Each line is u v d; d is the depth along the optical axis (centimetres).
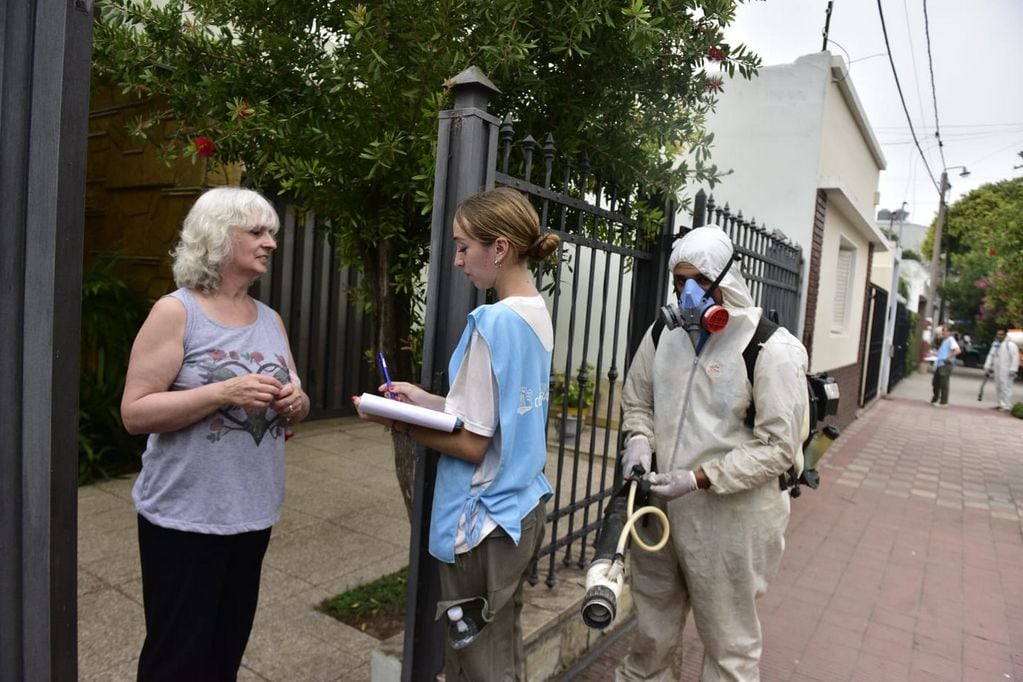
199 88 288
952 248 3612
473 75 208
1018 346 1606
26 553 116
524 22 242
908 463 817
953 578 445
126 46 286
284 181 271
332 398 721
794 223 677
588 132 285
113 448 485
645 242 337
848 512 586
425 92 251
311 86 284
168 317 173
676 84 295
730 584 207
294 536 400
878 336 1433
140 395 170
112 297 512
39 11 107
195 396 168
